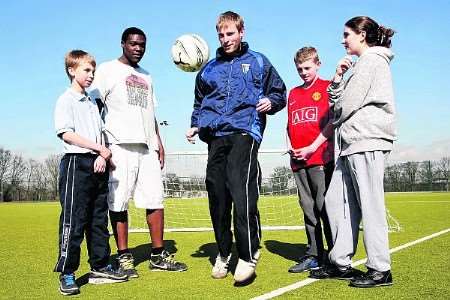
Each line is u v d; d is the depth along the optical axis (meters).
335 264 3.52
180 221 10.70
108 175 3.72
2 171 43.72
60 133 3.43
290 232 7.31
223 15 3.74
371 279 3.23
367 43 3.49
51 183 43.19
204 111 3.79
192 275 3.86
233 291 3.21
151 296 3.13
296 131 4.14
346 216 3.51
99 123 3.75
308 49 4.11
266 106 3.55
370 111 3.33
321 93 4.07
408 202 16.48
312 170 3.96
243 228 3.38
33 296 3.21
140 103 4.16
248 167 3.52
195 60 4.40
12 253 5.30
